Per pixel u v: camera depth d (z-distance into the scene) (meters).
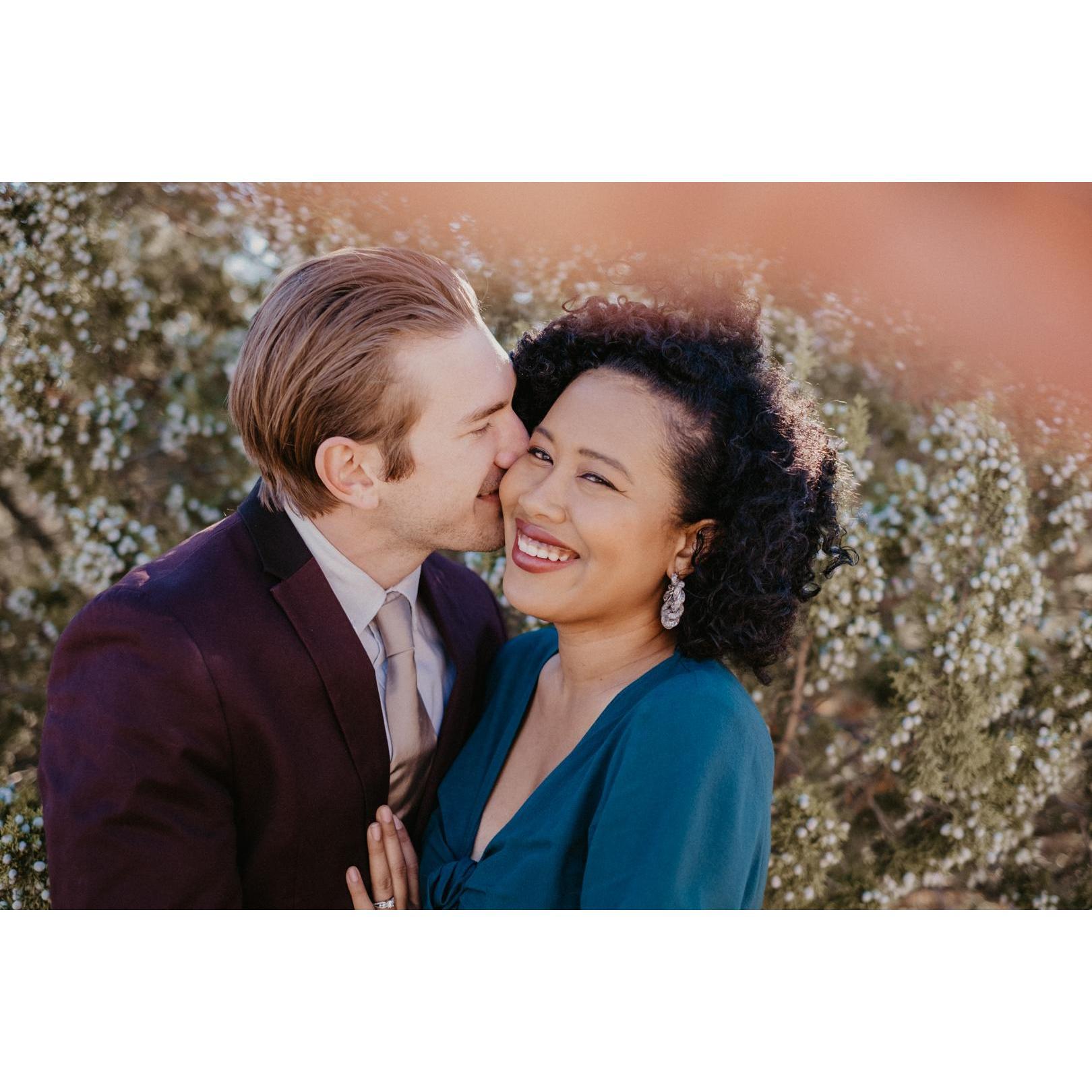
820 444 1.78
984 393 2.90
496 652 2.14
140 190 2.80
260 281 2.85
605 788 1.65
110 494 2.89
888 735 2.92
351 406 1.67
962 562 2.87
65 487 2.88
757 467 1.65
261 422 1.73
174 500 2.90
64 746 1.74
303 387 1.67
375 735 1.82
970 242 2.96
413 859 1.87
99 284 2.83
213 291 2.86
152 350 2.88
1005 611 2.88
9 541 2.90
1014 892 3.04
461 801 1.90
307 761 1.77
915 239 2.95
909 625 2.94
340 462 1.72
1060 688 3.02
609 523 1.62
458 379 1.70
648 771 1.61
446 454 1.72
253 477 2.91
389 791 1.93
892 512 2.81
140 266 2.84
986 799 2.98
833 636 2.85
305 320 1.67
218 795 1.72
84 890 1.67
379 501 1.76
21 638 2.90
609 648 1.78
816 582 1.85
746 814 1.66
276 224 2.81
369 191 2.83
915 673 2.90
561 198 2.83
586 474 1.64
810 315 2.88
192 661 1.68
